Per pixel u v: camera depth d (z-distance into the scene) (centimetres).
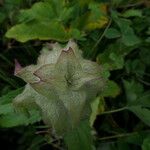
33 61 15
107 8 15
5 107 12
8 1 15
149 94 14
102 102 14
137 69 15
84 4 15
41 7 14
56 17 14
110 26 15
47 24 14
